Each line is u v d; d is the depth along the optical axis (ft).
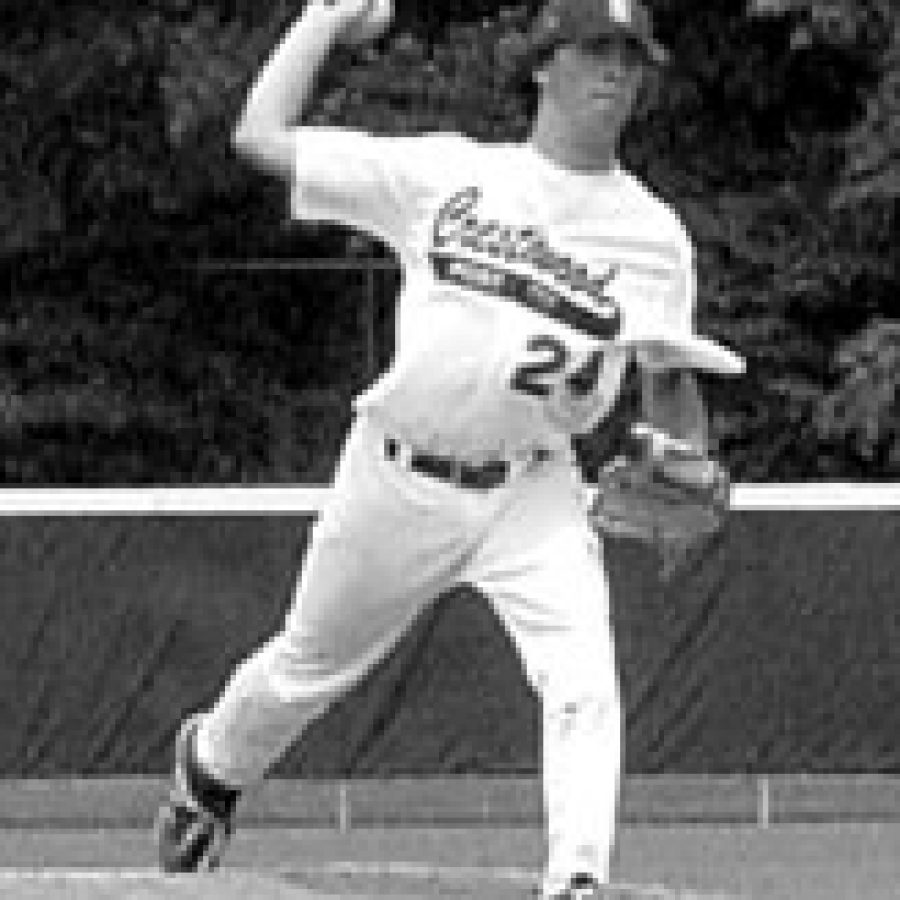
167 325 234.38
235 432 231.71
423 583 78.95
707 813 135.03
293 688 81.51
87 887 74.18
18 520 134.41
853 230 232.73
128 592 134.62
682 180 239.09
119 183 235.81
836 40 229.25
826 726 135.44
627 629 134.82
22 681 134.51
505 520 77.82
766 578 135.03
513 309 75.61
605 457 146.61
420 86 229.86
